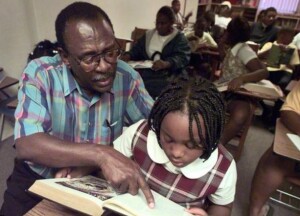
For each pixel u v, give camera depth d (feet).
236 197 5.82
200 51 11.50
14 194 2.81
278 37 11.34
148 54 8.18
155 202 1.90
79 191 1.85
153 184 2.37
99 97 2.69
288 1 20.57
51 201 1.91
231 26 6.89
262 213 4.89
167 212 1.80
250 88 6.17
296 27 20.18
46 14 7.62
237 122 6.45
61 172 2.31
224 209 2.38
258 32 13.93
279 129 4.05
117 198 1.76
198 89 1.88
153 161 2.28
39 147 2.13
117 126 3.05
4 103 6.31
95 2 9.07
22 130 2.24
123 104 3.02
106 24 2.20
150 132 2.34
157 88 6.98
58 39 2.31
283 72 10.06
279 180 4.46
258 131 9.36
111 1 10.09
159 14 7.72
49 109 2.55
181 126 1.78
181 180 2.25
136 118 3.21
